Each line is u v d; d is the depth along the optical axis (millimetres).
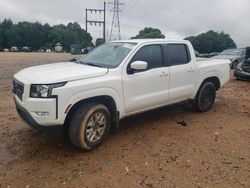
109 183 3682
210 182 3742
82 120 4293
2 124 5699
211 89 6883
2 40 119000
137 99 5090
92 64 5195
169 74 5617
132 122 5977
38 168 4004
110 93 4609
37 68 4828
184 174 3920
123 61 4895
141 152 4547
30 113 4102
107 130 4766
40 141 4891
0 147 4637
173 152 4574
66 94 4078
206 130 5617
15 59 31656
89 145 4473
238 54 18828
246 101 8359
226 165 4191
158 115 6523
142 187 3607
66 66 4953
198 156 4457
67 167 4043
